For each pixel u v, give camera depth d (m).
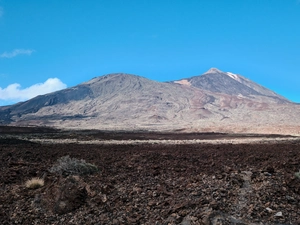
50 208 11.84
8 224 10.70
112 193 13.44
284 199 11.67
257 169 17.58
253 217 10.17
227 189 13.10
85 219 10.82
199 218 10.02
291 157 23.44
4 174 17.88
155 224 10.14
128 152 31.38
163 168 19.70
